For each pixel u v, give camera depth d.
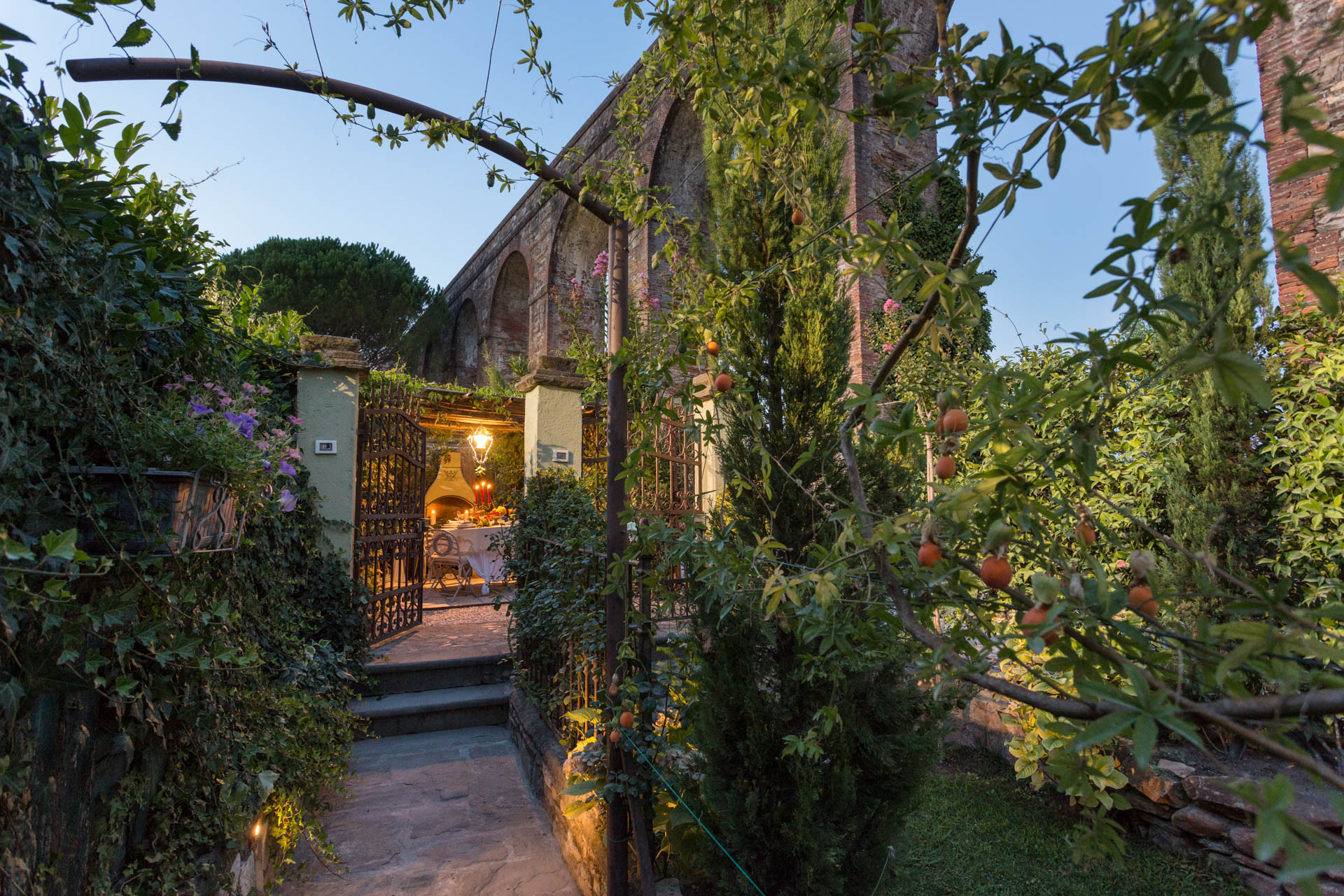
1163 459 3.45
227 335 3.13
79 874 1.54
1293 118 0.65
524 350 19.98
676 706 2.56
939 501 1.01
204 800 2.05
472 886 2.74
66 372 1.47
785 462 2.37
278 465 2.53
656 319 2.48
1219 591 0.78
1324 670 0.75
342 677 4.07
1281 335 3.16
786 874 2.26
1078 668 0.83
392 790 3.60
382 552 5.79
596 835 2.55
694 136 10.73
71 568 1.31
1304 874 0.48
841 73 1.32
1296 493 3.06
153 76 2.10
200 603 2.01
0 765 1.20
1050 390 0.95
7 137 1.33
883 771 2.36
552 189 2.59
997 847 2.96
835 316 2.48
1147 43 0.77
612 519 2.56
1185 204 0.77
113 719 1.68
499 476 10.19
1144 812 3.05
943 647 0.96
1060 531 1.17
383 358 17.33
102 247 1.75
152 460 1.72
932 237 7.77
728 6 1.56
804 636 1.35
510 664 5.00
